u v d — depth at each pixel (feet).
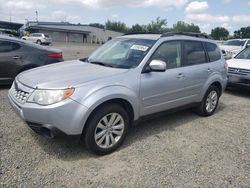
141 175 12.21
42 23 229.66
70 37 228.63
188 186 11.61
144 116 15.76
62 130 12.48
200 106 20.11
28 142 14.55
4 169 11.94
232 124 19.39
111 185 11.40
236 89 28.76
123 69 14.90
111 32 243.40
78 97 12.55
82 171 12.25
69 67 15.66
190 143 15.78
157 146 15.11
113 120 13.94
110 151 14.01
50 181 11.36
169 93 16.72
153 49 15.99
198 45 19.48
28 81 13.62
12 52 25.11
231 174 12.73
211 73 19.93
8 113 18.75
